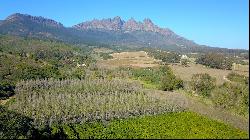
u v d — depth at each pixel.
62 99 129.12
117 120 113.56
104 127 104.50
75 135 94.62
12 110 108.62
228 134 90.00
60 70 192.75
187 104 128.25
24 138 82.50
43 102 123.38
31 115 107.19
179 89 161.50
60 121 108.12
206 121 106.19
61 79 173.25
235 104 110.38
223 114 110.12
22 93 140.12
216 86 133.62
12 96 144.88
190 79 161.75
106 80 167.75
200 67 196.88
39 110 112.81
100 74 191.00
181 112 120.38
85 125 106.50
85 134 95.56
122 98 132.38
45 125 102.50
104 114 114.31
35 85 151.00
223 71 164.50
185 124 104.94
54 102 123.81
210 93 134.50
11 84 148.38
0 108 104.31
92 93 145.50
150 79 182.00
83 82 159.38
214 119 107.69
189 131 97.56
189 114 116.25
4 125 86.19
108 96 137.88
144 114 120.44
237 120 101.81
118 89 154.38
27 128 93.44
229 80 135.88
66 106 118.75
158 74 188.25
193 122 106.25
